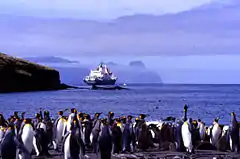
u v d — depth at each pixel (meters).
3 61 177.38
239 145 31.00
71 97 172.62
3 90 175.25
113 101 152.50
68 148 22.45
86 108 114.69
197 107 122.69
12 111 97.69
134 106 124.69
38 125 30.00
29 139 24.12
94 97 179.62
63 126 29.56
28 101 140.50
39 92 190.88
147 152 29.81
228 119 81.12
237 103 144.62
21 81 182.62
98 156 24.55
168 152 29.84
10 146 22.31
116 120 31.77
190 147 29.48
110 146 23.91
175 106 126.25
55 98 161.25
